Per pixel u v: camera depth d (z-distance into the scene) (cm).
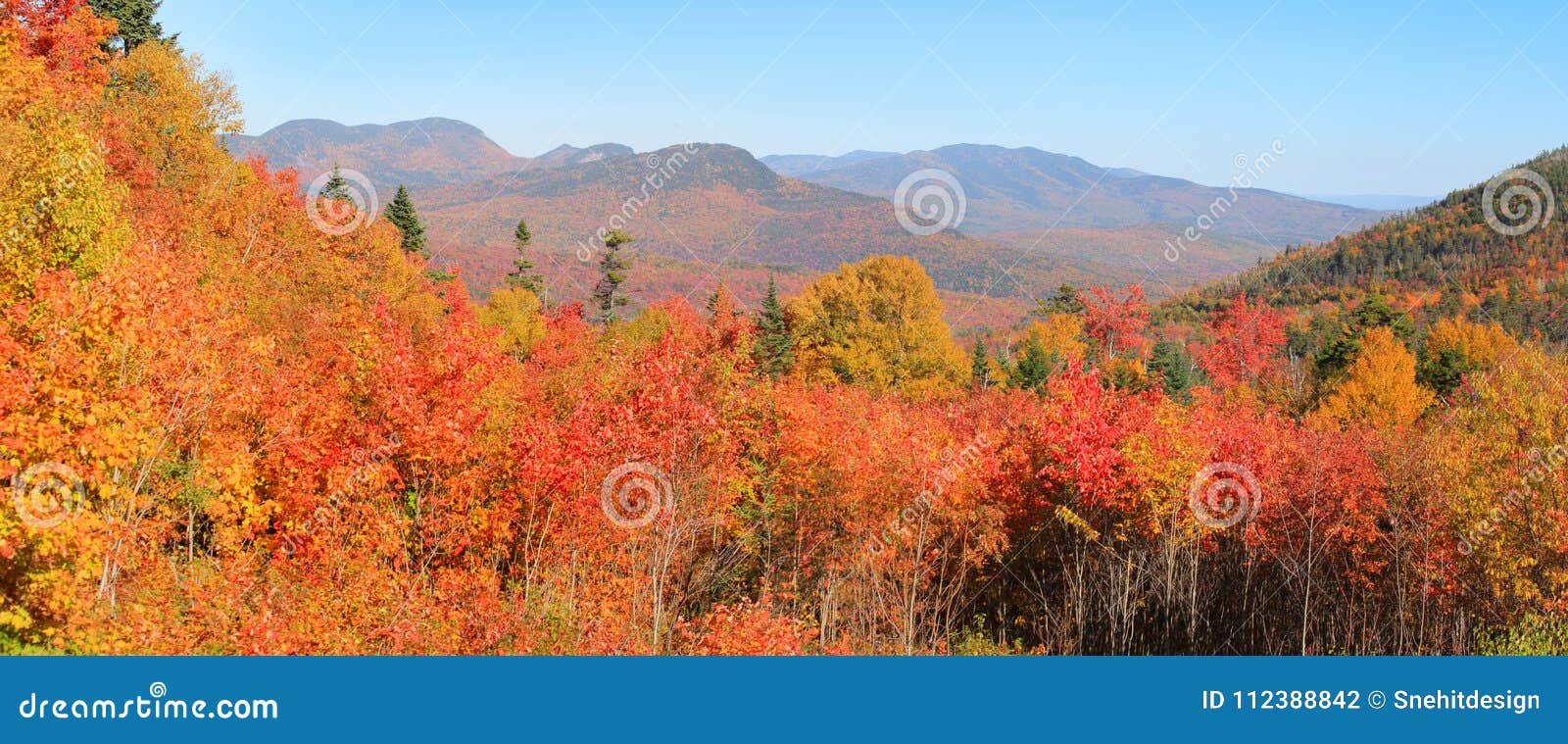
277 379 2291
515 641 2128
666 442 2445
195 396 1998
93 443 1592
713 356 3048
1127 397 3569
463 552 2489
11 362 1630
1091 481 3194
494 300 7619
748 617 2177
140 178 3769
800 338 6981
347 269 4616
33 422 1558
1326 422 5831
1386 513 3362
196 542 2445
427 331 3253
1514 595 2781
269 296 3428
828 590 2856
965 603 3294
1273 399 7600
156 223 2722
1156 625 3216
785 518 2984
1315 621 3203
